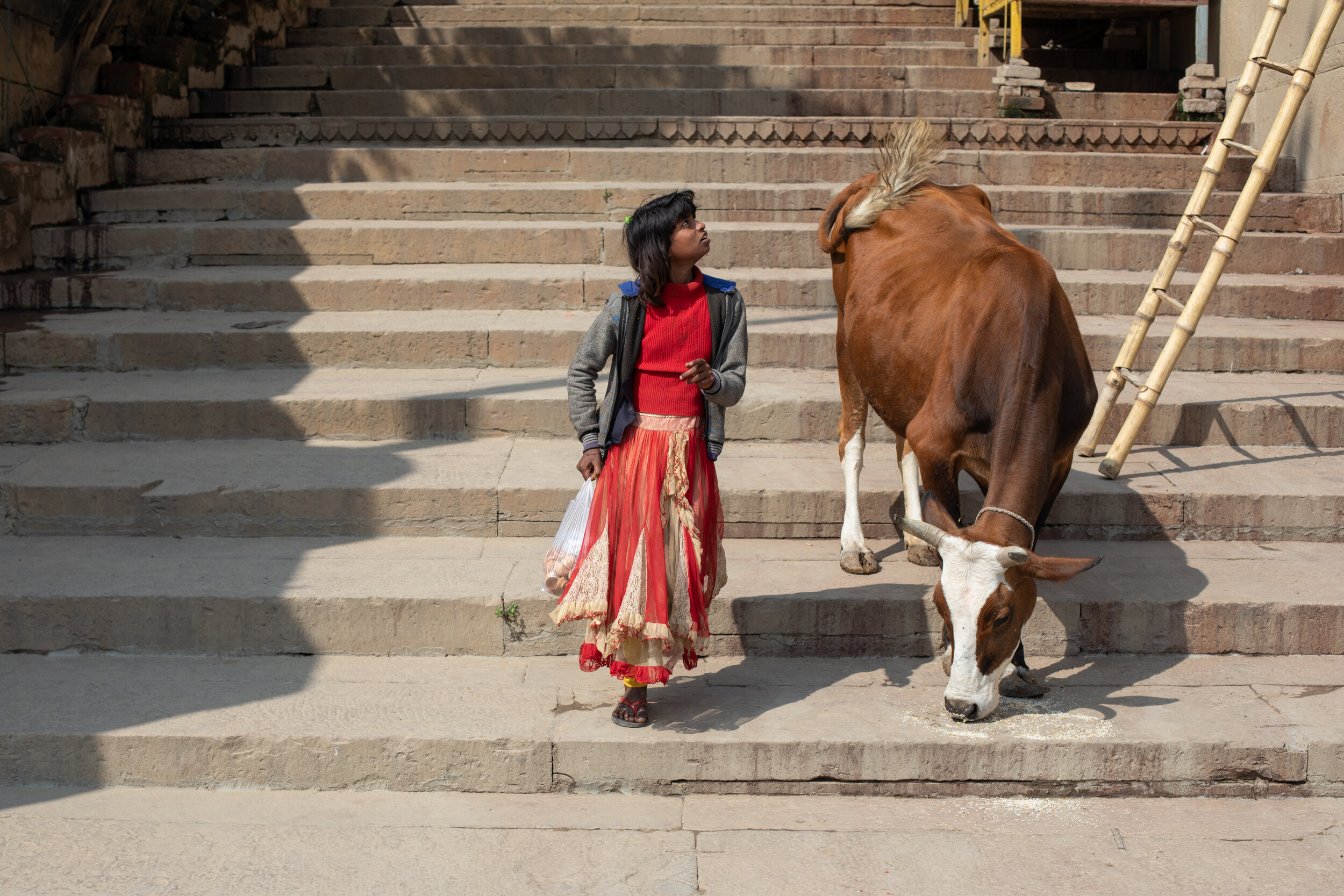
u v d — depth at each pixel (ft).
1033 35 34.91
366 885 9.54
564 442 16.88
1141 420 15.57
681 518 10.92
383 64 30.07
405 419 16.88
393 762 11.10
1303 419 16.87
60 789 11.14
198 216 22.74
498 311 20.16
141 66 25.21
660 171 24.06
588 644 11.19
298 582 13.30
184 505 14.75
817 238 21.40
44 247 21.34
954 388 11.73
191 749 11.06
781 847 10.16
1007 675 12.00
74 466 15.48
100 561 13.92
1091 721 11.40
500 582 13.32
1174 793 11.09
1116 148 25.67
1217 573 13.88
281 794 11.09
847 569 13.91
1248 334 18.99
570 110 27.25
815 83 28.76
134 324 18.95
